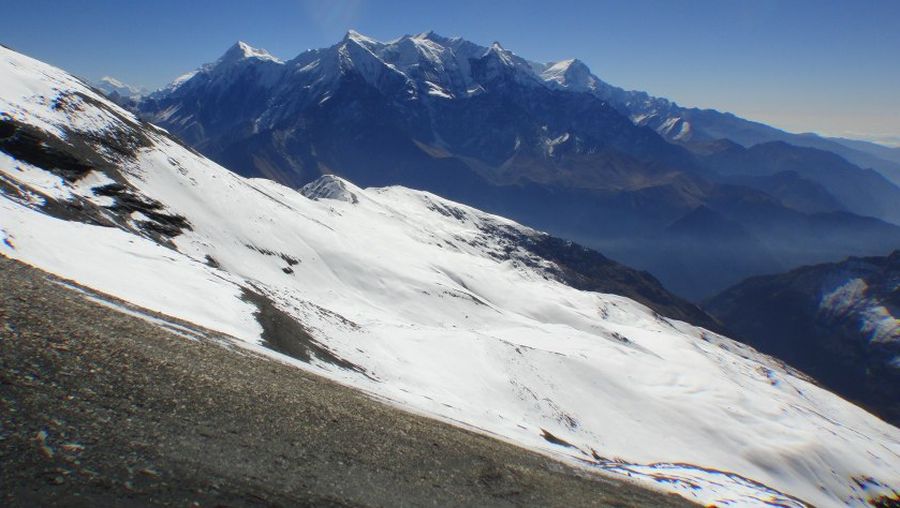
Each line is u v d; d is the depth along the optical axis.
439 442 21.11
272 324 42.66
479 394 66.06
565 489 21.06
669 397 100.69
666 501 27.98
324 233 142.12
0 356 12.91
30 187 61.34
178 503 10.26
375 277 132.50
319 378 27.48
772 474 87.88
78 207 68.06
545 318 190.50
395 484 15.04
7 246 30.64
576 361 95.69
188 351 20.03
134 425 12.52
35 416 11.23
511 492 18.19
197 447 12.65
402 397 39.62
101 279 33.44
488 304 151.50
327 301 107.25
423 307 128.50
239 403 16.20
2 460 9.52
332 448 15.80
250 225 113.38
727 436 92.19
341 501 12.79
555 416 74.00
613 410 85.69
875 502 95.81
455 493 16.14
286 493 12.15
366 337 63.28
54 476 9.66
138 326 20.88
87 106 101.06
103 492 9.75
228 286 47.38
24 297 17.91
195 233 91.81
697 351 180.75
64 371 13.61
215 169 132.25
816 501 84.94
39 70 104.75
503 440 31.05
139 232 76.81
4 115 77.50
